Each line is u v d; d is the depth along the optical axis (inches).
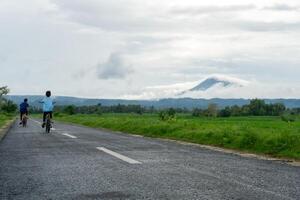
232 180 290.7
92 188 264.8
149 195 241.0
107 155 450.9
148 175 313.0
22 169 350.3
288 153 489.4
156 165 368.8
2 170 345.7
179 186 268.1
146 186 268.8
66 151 496.1
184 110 6939.0
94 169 345.7
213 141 665.6
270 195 239.8
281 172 332.8
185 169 344.2
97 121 1589.6
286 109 5620.1
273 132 615.5
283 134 555.5
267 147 537.3
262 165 377.7
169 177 303.4
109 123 1362.0
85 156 441.4
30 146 567.8
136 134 948.0
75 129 1144.2
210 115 4559.5
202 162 392.2
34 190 261.3
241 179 295.0
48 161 400.8
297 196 237.5
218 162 394.0
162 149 527.5
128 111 6628.9
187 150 519.5
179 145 599.2
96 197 238.2
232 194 242.2
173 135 823.1
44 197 240.5
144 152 485.4
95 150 508.4
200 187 264.4
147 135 904.9
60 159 415.5
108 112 6604.3
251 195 239.5
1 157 436.5
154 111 6702.8
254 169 348.5
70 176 312.2
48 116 946.1
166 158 423.2
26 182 289.4
